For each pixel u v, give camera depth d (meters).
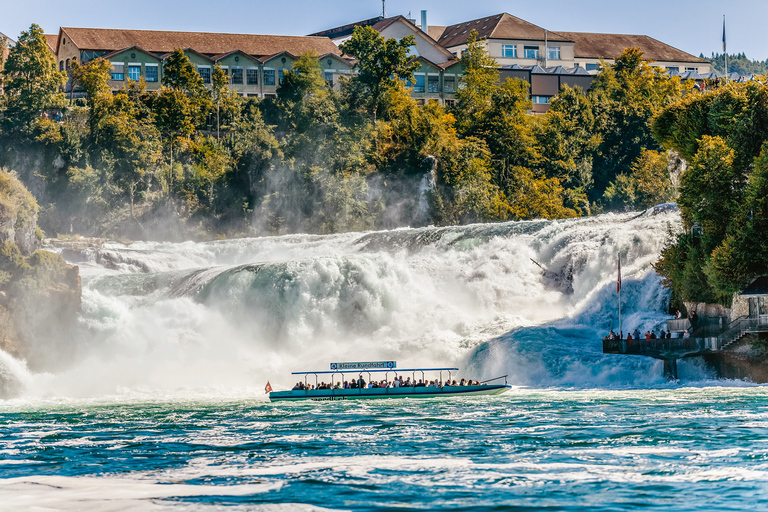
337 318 160.38
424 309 159.62
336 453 75.88
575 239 172.75
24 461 73.75
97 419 106.19
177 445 82.31
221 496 58.28
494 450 75.62
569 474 64.75
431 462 70.44
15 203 156.38
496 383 136.62
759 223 125.75
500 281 167.88
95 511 53.62
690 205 136.88
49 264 154.88
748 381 123.88
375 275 162.12
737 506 54.91
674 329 136.38
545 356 136.75
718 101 142.88
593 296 155.25
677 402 105.38
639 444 76.69
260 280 164.38
